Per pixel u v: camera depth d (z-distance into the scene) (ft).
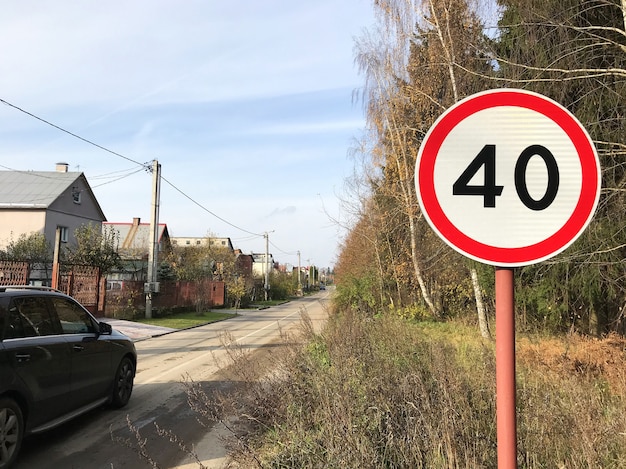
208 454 16.35
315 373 15.55
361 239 84.43
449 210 6.10
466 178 6.13
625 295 29.68
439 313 63.00
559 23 23.71
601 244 25.03
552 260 26.40
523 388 14.78
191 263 117.91
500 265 5.99
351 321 27.12
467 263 45.39
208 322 78.02
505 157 6.12
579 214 5.97
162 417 21.01
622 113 24.53
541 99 6.14
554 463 10.37
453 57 41.81
